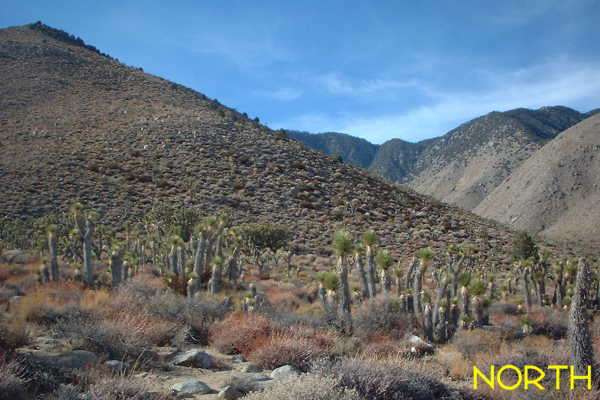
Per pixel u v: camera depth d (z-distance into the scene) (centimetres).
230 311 1250
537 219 13925
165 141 7025
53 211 4556
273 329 947
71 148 6334
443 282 1230
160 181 5644
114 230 4003
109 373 638
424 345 1039
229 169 6438
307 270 3812
